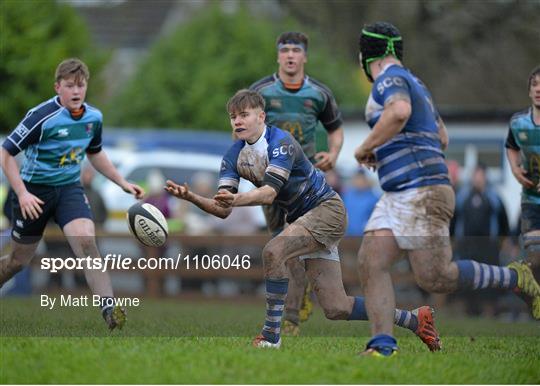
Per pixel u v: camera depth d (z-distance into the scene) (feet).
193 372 75.92
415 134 85.81
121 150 222.69
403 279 152.46
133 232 93.71
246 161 88.89
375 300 85.40
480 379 78.07
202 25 289.53
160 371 76.13
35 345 84.79
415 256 86.43
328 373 76.95
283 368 77.41
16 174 101.45
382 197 86.99
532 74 115.55
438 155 86.43
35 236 107.14
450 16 367.66
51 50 231.30
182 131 279.90
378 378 76.54
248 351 83.46
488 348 97.81
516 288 91.40
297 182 89.81
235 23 288.30
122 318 100.32
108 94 370.94
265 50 286.05
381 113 85.46
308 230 89.56
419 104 85.87
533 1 359.66
